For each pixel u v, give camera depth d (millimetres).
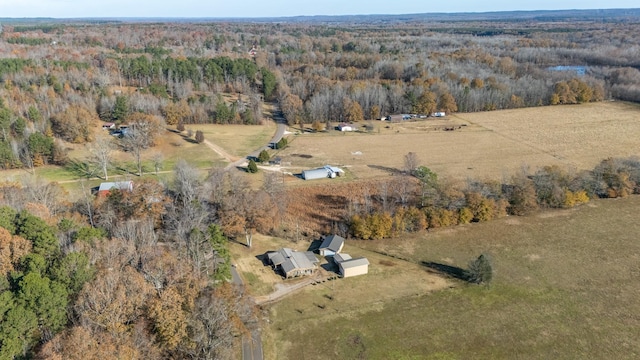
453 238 92062
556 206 103438
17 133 128000
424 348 63312
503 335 65625
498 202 99062
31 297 50062
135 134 130125
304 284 77125
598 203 106000
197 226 77438
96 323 49469
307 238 92250
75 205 88875
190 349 52844
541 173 107312
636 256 84750
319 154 139250
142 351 49656
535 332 66188
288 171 125000
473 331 66500
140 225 76750
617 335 65375
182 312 53469
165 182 105125
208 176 106312
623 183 107562
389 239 92125
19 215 67688
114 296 52656
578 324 67688
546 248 87750
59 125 136000
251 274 79188
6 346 46594
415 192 101688
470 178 110438
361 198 106375
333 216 100188
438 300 73312
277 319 68500
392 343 64125
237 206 87312
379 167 127438
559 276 79250
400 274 80375
